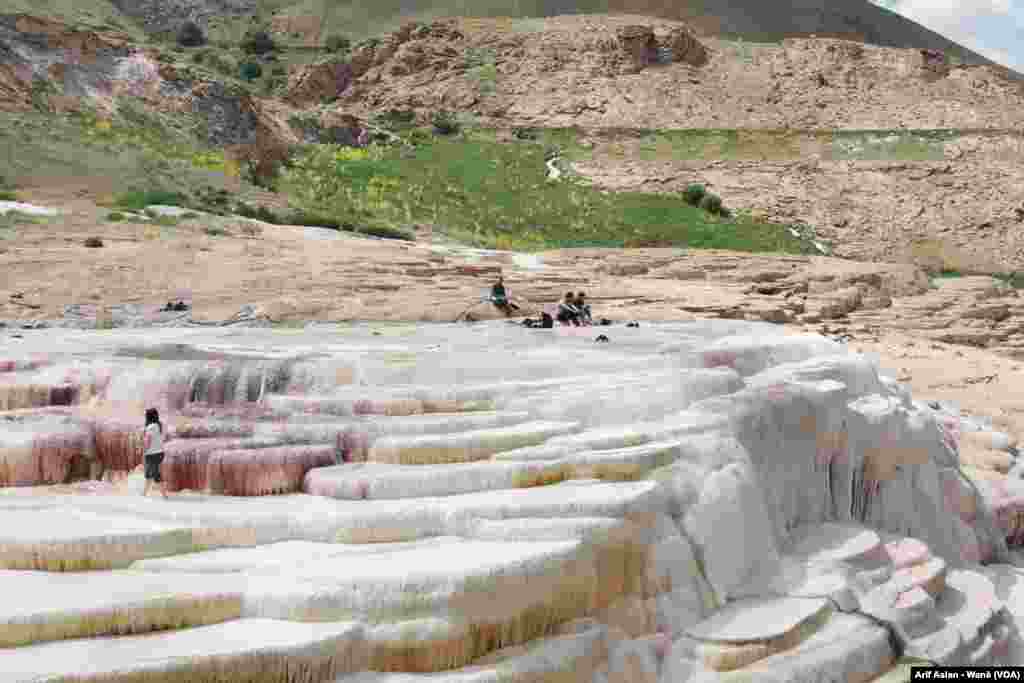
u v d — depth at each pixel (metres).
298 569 9.01
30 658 7.65
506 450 11.83
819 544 13.18
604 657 9.72
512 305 25.70
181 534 9.59
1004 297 50.59
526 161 78.38
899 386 18.59
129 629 8.25
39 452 12.14
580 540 9.85
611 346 18.09
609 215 66.25
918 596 12.18
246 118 62.16
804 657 10.30
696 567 11.25
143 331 21.55
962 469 17.11
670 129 85.56
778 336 18.22
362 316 24.05
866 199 74.62
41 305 24.69
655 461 11.70
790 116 87.69
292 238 37.41
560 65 92.75
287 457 11.39
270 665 7.98
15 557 9.17
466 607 8.91
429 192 65.12
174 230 35.16
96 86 54.69
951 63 95.56
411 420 12.44
